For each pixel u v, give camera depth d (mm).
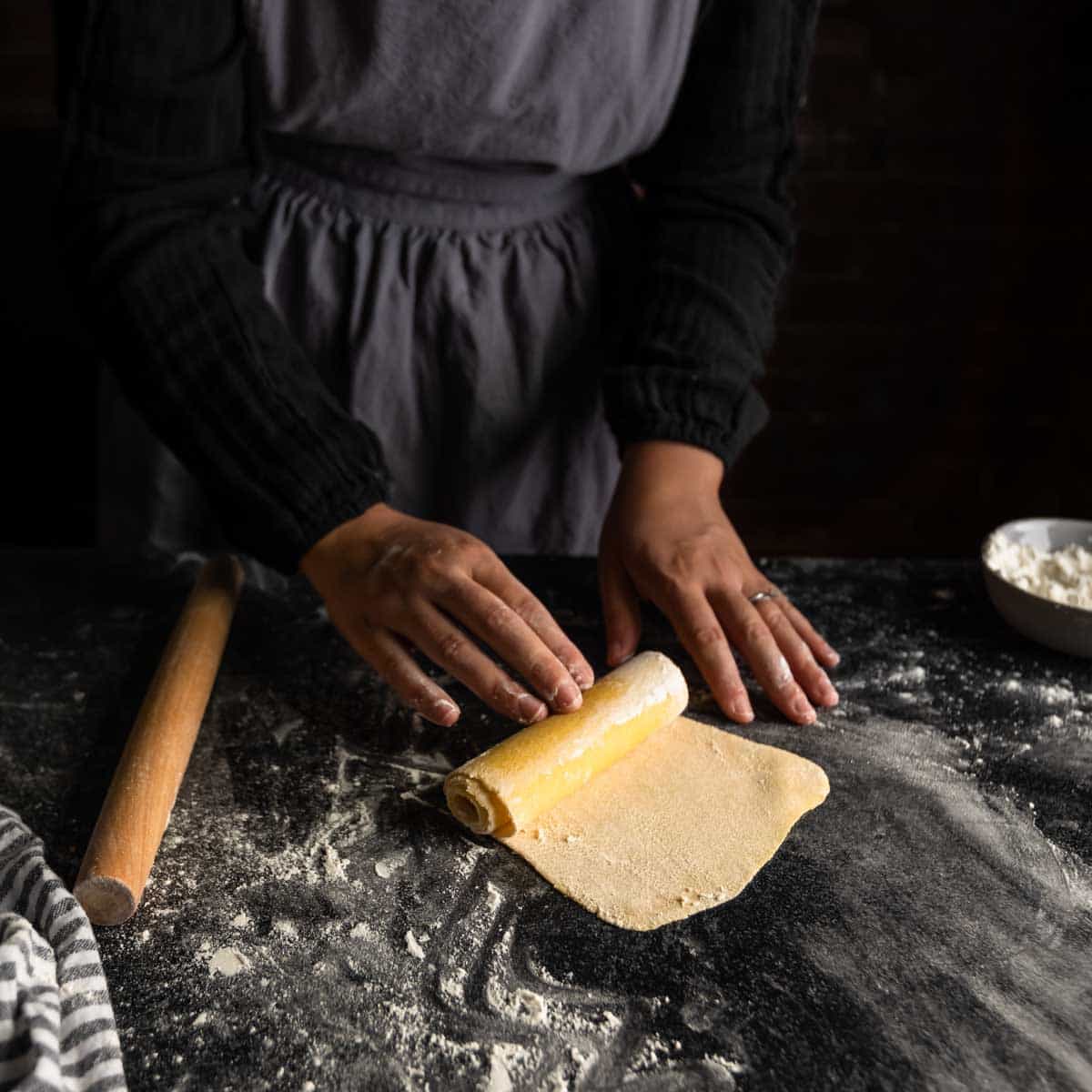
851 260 2580
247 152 1061
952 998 689
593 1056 648
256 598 1076
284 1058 643
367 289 1171
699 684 988
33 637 1015
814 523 2828
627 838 809
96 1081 602
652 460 1100
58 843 793
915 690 987
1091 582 1065
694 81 1137
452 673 888
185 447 970
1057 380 2688
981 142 2484
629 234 1249
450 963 706
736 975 702
